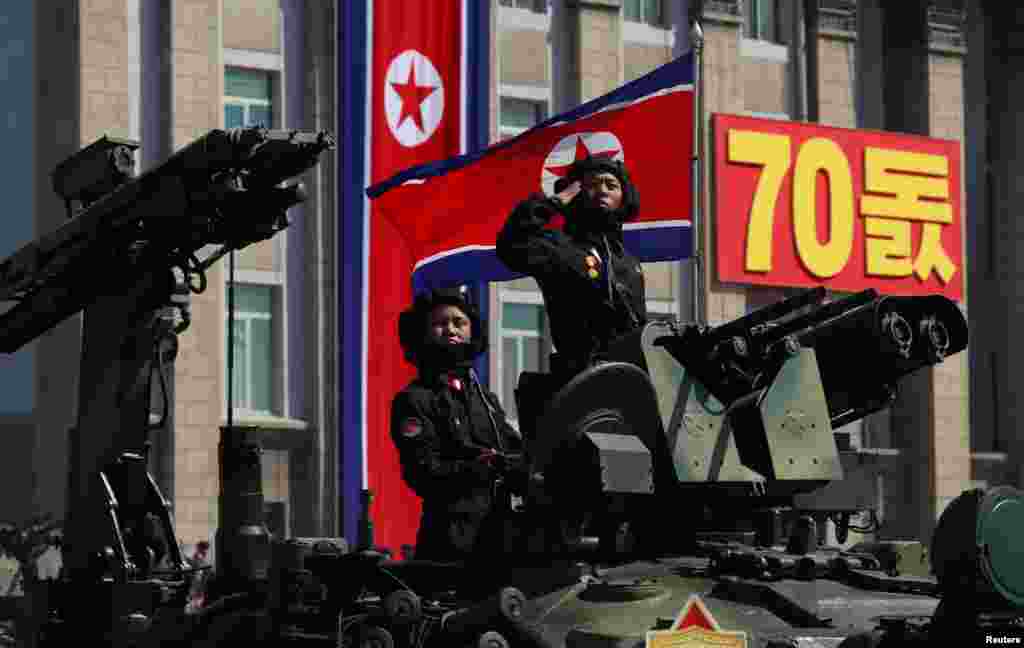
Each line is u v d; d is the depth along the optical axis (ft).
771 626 94.68
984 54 469.98
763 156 401.08
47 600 134.51
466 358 109.70
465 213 189.06
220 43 357.41
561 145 189.16
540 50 398.01
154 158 349.41
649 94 188.75
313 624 99.76
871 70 448.24
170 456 344.49
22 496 375.45
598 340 106.42
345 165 312.50
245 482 128.77
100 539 133.08
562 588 97.86
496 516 101.86
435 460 106.11
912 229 416.05
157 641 121.90
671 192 188.34
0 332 144.25
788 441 106.42
